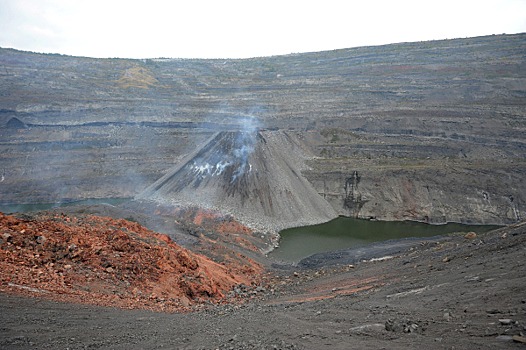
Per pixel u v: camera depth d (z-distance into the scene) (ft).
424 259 96.73
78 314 50.93
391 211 260.01
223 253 139.44
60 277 66.44
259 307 67.41
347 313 50.72
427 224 248.32
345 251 166.81
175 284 81.87
